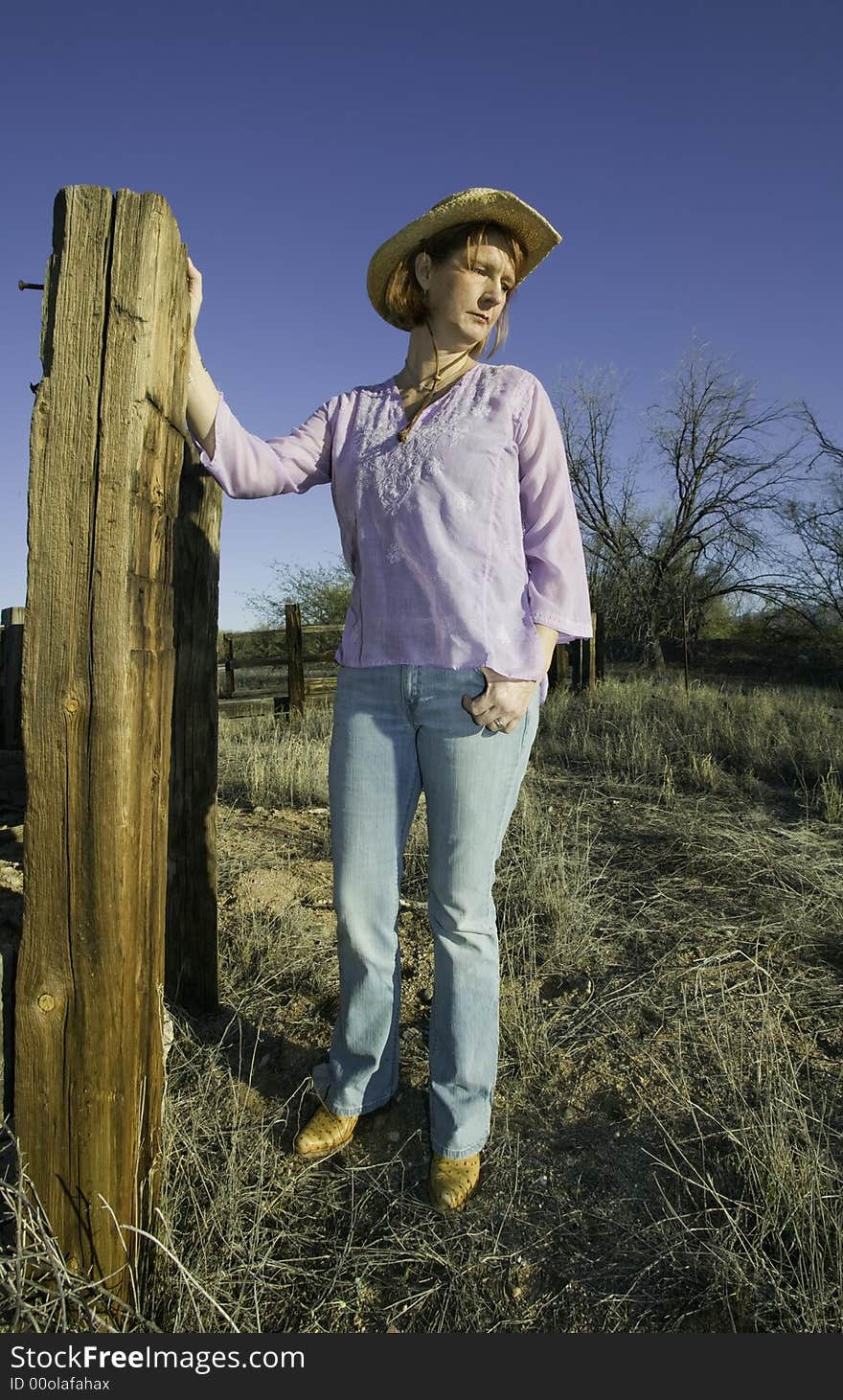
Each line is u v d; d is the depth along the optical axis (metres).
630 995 2.72
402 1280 1.69
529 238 1.87
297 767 5.73
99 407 1.34
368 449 1.83
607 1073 2.34
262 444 1.86
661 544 21.06
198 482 2.35
